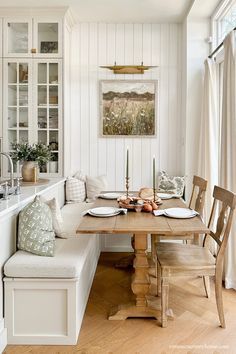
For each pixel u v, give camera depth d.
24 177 3.11
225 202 2.08
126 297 2.42
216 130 3.29
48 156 3.20
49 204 2.34
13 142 3.55
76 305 1.86
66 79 3.58
